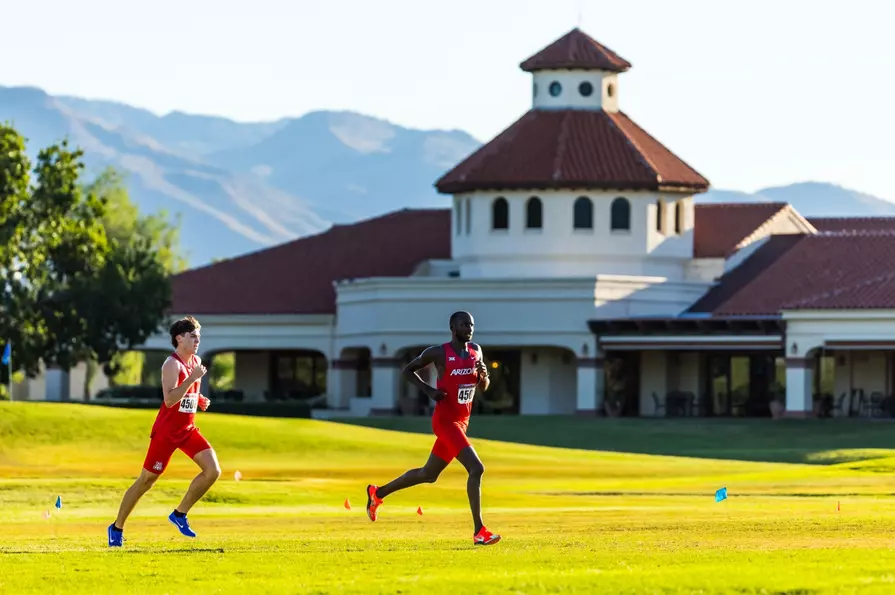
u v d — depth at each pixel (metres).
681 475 80.69
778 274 139.00
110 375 157.62
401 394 144.50
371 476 75.75
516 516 50.84
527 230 145.88
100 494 60.91
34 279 148.25
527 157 146.75
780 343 129.00
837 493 63.75
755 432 118.50
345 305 149.62
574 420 131.50
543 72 153.25
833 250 141.25
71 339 147.88
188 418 36.97
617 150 147.00
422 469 37.16
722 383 138.62
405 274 158.62
